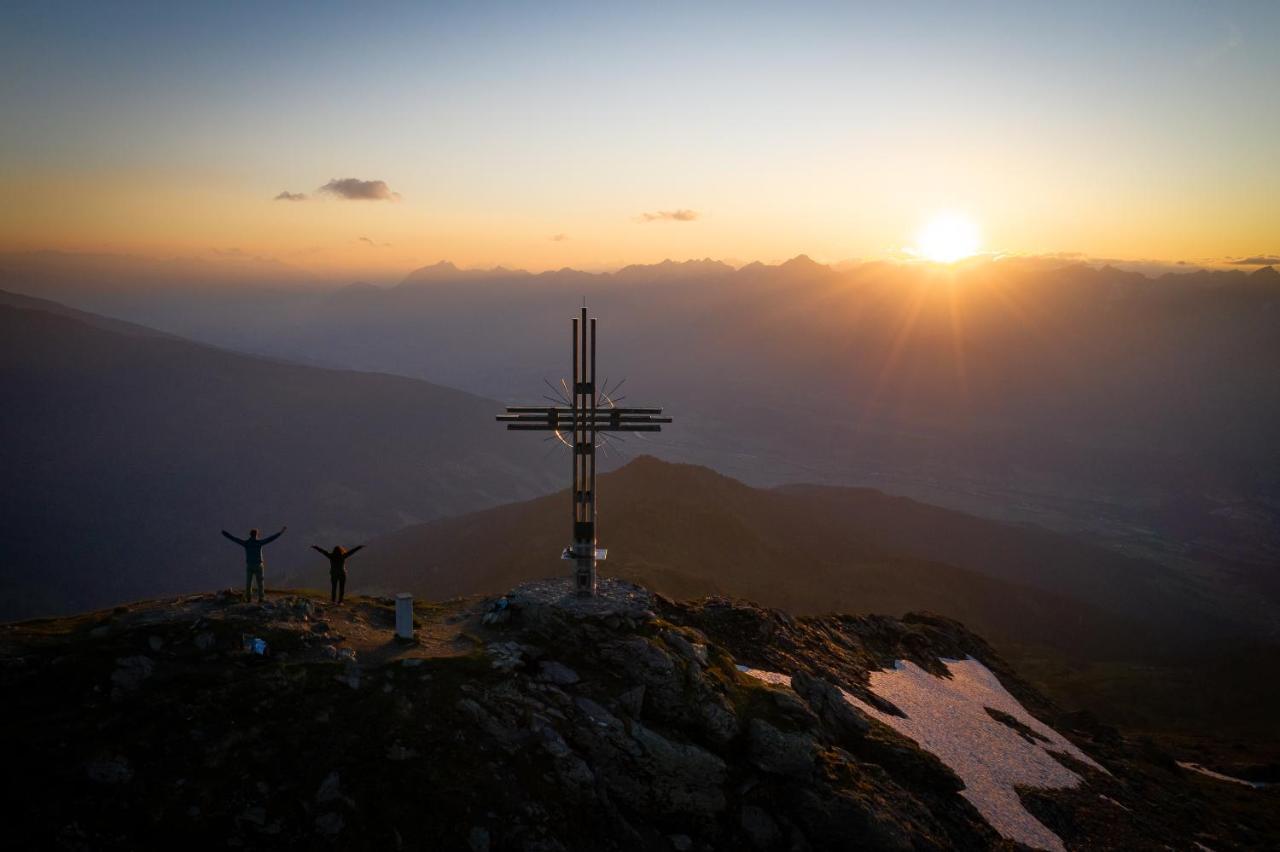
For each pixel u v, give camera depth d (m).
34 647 22.50
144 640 23.31
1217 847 35.06
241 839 18.88
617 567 121.44
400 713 22.66
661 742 25.27
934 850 26.53
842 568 159.00
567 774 23.09
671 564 137.00
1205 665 133.62
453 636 28.62
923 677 47.25
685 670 28.23
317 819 19.66
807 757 26.84
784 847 25.17
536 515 178.75
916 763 31.66
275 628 25.14
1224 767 56.31
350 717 22.27
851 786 27.11
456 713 23.36
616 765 24.59
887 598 147.25
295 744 21.09
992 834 29.64
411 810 20.56
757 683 30.84
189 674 22.28
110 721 20.31
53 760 19.06
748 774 26.73
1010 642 138.50
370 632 27.86
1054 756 40.56
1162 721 90.06
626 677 27.81
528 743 23.39
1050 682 105.56
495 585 138.88
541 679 26.56
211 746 20.33
